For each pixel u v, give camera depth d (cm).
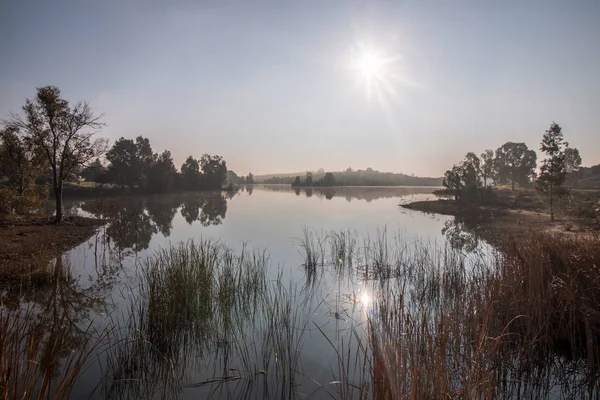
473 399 370
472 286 707
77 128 2195
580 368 507
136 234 1909
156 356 569
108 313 752
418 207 3659
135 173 6119
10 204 2222
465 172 3900
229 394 469
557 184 2236
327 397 457
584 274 623
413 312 705
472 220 2500
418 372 359
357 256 1318
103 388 482
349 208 3697
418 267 1072
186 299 677
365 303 811
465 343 489
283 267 1169
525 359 509
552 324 559
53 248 1468
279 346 582
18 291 890
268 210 3444
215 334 645
